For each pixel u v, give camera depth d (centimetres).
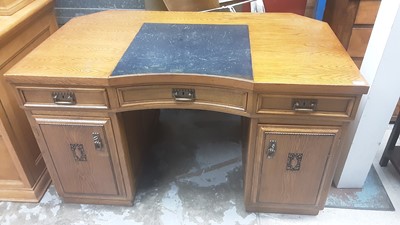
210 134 200
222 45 129
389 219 143
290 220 143
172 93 116
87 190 145
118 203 151
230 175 169
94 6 200
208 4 175
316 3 179
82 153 131
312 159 123
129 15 160
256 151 123
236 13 160
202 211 149
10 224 145
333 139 117
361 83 102
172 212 149
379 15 120
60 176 140
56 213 149
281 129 116
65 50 127
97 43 132
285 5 194
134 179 151
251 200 141
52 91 115
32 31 145
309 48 125
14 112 137
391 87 124
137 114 155
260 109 111
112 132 124
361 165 147
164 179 167
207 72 109
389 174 165
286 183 132
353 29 169
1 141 136
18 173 147
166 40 134
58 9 201
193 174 170
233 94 112
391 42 115
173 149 187
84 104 117
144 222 144
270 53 122
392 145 162
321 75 107
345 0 162
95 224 144
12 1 134
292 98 107
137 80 110
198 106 119
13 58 134
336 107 108
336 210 147
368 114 131
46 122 123
